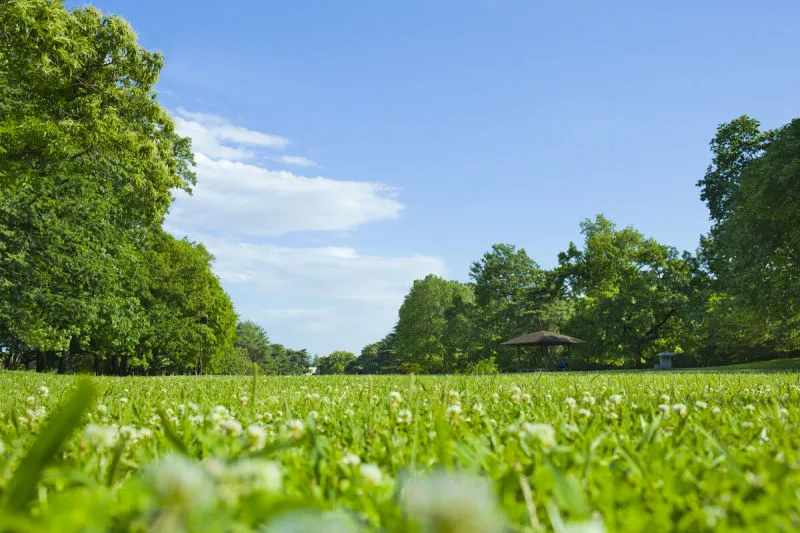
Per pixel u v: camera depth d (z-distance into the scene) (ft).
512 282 227.20
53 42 49.16
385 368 366.22
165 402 16.15
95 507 2.79
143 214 70.79
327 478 5.02
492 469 5.15
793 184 84.94
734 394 16.76
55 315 75.72
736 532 3.10
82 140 55.16
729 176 114.01
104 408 10.19
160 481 2.12
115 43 57.77
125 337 94.63
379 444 7.00
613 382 27.35
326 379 36.81
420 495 1.54
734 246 96.07
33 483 2.63
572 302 181.06
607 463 5.57
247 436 5.29
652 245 158.61
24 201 68.23
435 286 222.48
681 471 5.17
